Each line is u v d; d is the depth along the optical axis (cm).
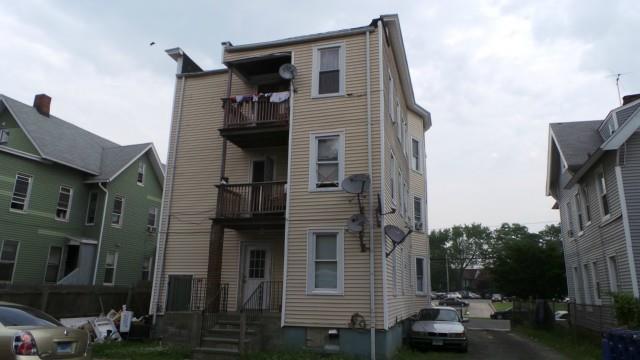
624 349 875
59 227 2305
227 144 1596
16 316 748
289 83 1554
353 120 1324
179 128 1664
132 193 2691
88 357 803
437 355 1327
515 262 2753
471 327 2614
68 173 2391
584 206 1906
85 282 2320
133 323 1463
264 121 1410
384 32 1423
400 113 1772
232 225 1398
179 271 1524
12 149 2088
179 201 1590
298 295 1231
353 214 1249
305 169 1324
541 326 2389
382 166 1263
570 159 1930
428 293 2109
